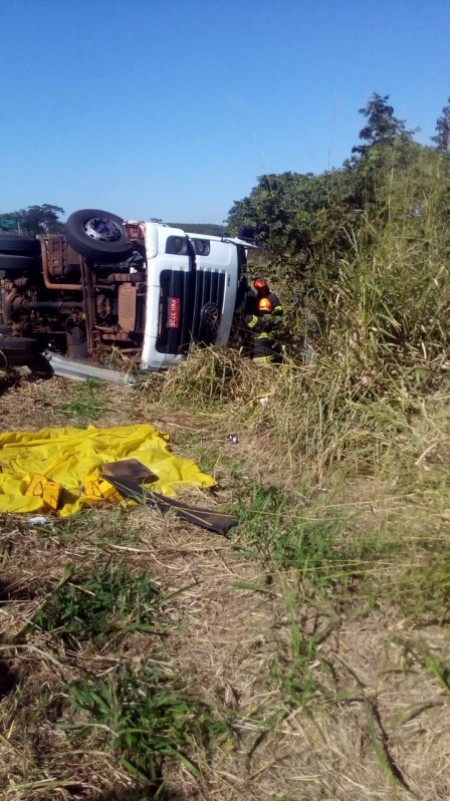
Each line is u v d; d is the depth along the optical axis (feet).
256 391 23.39
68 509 16.61
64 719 10.69
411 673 11.36
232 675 11.46
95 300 27.86
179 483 17.95
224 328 27.04
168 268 26.04
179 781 9.78
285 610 12.78
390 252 20.54
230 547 14.98
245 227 28.25
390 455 16.75
